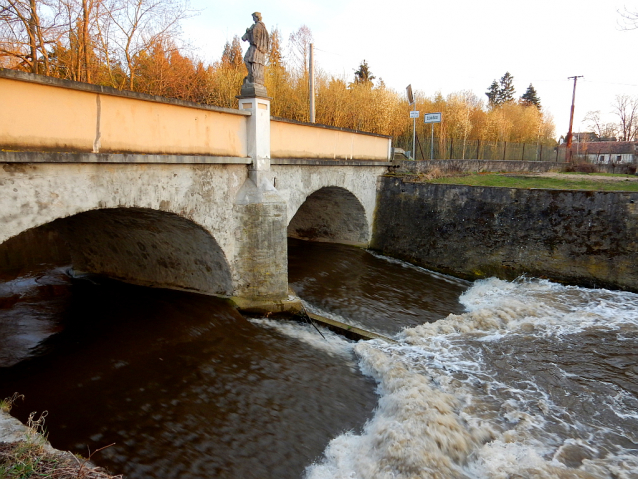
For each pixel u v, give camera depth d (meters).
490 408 8.13
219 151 10.83
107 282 14.15
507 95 80.94
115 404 7.71
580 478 6.25
